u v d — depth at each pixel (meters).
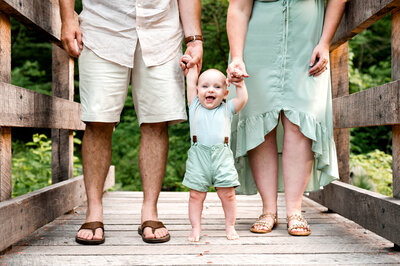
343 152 3.22
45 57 8.84
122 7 2.27
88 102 2.25
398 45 2.19
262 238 2.37
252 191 2.81
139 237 2.39
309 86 2.46
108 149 2.40
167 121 2.46
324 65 2.44
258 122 2.51
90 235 2.24
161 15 2.31
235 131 2.66
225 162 2.25
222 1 6.66
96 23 2.26
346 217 2.73
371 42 8.57
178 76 2.37
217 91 2.26
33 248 2.17
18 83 8.01
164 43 2.31
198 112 2.30
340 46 3.25
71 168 3.45
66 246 2.20
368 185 4.22
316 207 3.46
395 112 2.11
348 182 3.19
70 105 3.25
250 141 2.52
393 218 2.09
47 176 5.24
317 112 2.48
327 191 3.14
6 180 2.20
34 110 2.49
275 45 2.48
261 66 2.51
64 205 2.94
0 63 2.16
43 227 2.69
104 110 2.24
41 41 8.74
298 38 2.46
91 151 2.35
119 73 2.27
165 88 2.30
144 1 2.27
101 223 2.32
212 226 2.67
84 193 3.54
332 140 2.56
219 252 2.08
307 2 2.47
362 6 2.52
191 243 2.25
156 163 2.38
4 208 1.99
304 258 1.99
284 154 2.55
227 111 2.31
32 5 2.46
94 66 2.25
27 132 8.73
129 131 7.71
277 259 1.97
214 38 6.93
